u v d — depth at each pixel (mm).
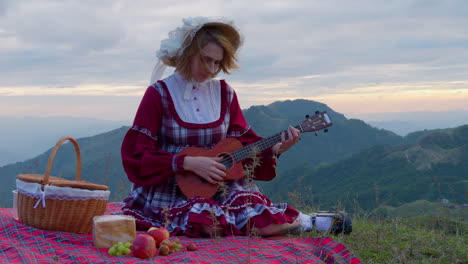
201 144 4199
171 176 3998
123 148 4113
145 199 4070
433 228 4754
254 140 4422
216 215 3699
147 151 3990
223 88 4406
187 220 3715
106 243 3281
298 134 4137
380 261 3635
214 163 3846
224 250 3297
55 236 3451
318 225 4188
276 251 3312
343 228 4211
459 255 3873
